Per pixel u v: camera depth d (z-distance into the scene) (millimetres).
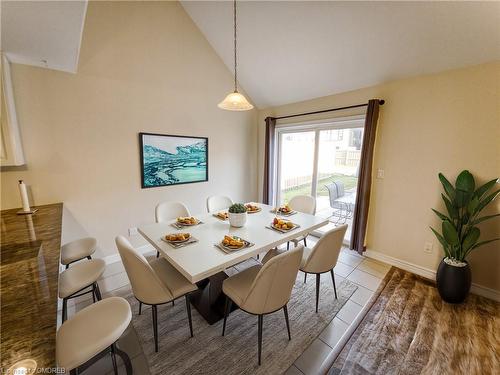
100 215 2766
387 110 2773
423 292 2330
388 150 2803
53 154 2393
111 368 1497
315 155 3801
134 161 2949
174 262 1493
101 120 2645
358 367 1527
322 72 3023
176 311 2037
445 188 2254
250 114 4277
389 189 2842
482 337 1766
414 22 2057
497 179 2008
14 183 2221
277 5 2465
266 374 1479
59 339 1003
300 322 1921
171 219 2635
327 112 3406
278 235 1936
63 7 1268
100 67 2568
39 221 1896
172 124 3225
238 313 2010
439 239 2266
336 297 2217
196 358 1586
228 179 4082
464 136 2270
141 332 1800
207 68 3471
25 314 856
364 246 3064
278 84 3578
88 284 1604
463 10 1828
